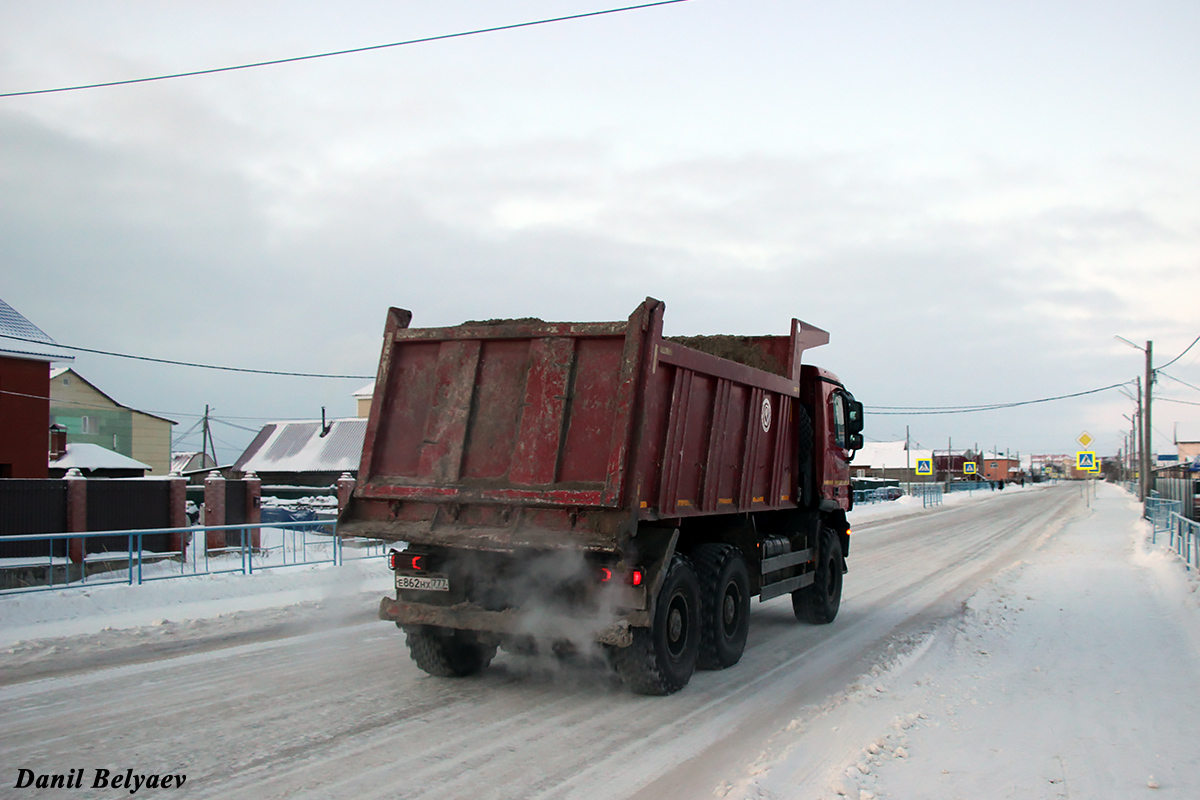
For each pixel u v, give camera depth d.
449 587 6.99
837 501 11.16
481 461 6.90
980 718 6.19
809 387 10.56
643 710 6.57
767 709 6.66
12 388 22.97
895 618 11.18
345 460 43.69
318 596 12.65
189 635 9.56
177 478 19.50
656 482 6.79
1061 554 20.34
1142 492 42.84
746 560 8.70
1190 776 4.92
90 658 8.32
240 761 5.29
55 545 16.77
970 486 87.69
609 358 6.64
